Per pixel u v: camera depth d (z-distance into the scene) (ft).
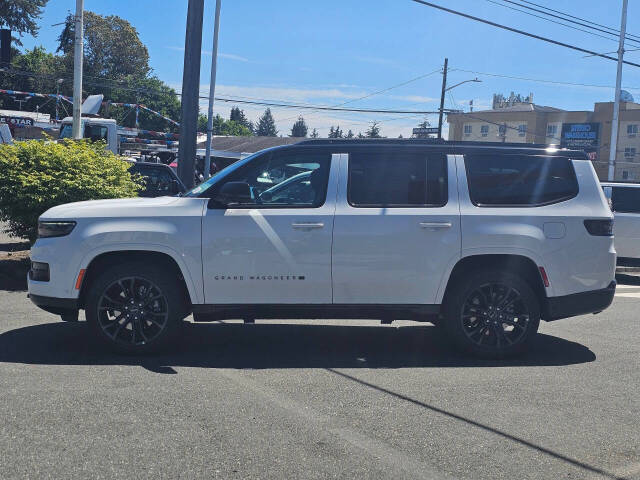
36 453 13.00
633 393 17.90
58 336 22.36
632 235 43.27
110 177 33.58
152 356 20.30
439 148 21.02
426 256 20.24
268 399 16.58
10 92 139.44
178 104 256.52
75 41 51.26
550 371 19.98
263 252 19.89
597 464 13.30
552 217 20.70
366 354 21.48
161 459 12.89
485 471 12.81
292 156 20.79
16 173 31.50
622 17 99.45
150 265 19.89
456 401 16.85
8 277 32.12
